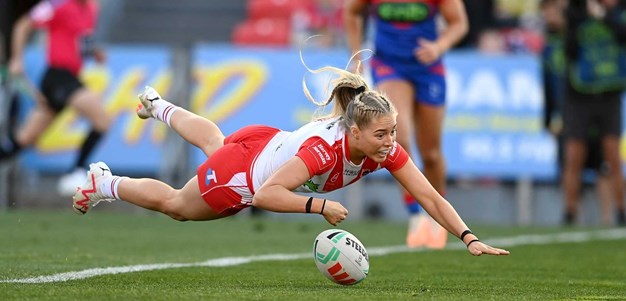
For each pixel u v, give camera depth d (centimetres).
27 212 4809
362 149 2053
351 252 2056
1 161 4838
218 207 2205
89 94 4753
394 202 5281
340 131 2070
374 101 2038
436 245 3409
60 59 4709
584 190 5519
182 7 6831
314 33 6153
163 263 2602
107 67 5169
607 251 3466
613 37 4941
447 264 2831
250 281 2195
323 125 2105
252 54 5219
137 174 5141
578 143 5012
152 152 5134
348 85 2119
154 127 5144
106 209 5409
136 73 5172
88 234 3653
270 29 6359
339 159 2067
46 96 4734
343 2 6222
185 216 2261
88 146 4784
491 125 5269
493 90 5275
